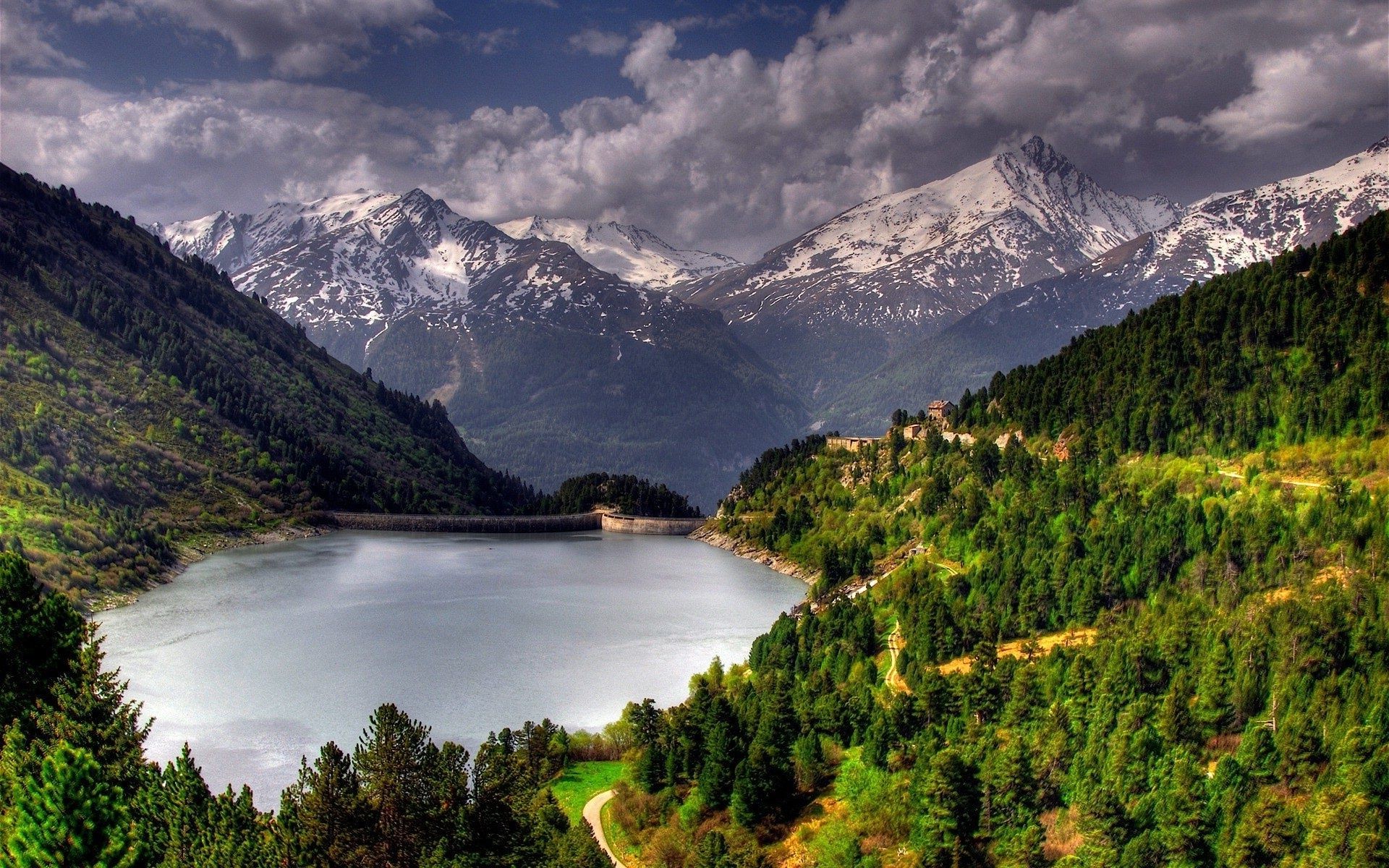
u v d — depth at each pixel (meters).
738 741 178.25
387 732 130.38
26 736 128.50
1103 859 140.12
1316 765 155.88
